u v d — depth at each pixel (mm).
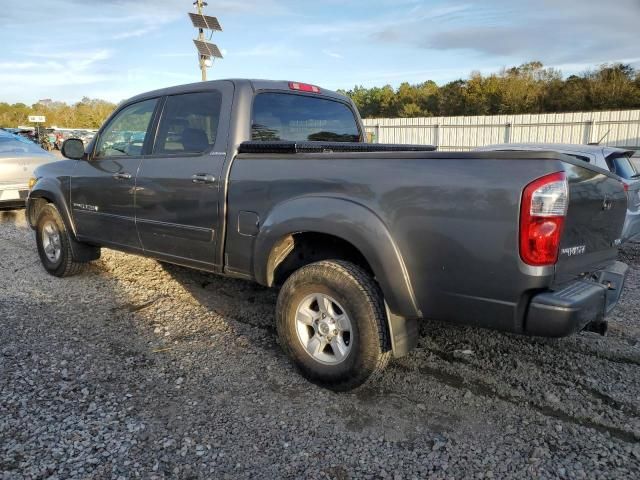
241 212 3697
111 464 2641
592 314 2824
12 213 10734
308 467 2652
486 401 3281
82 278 5797
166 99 4465
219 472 2605
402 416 3119
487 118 27797
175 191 4152
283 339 3525
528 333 2732
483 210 2680
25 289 5410
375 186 3021
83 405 3174
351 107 5102
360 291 3121
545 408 3197
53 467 2605
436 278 2881
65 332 4273
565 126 25953
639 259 6977
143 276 5855
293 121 4383
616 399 3287
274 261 3582
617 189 3314
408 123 30031
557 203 2566
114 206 4801
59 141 36875
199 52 22844
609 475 2590
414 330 3246
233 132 3865
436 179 2816
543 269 2615
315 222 3211
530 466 2660
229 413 3123
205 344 4082
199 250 4074
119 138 4883
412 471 2627
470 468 2648
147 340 4145
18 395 3262
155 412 3115
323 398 3307
